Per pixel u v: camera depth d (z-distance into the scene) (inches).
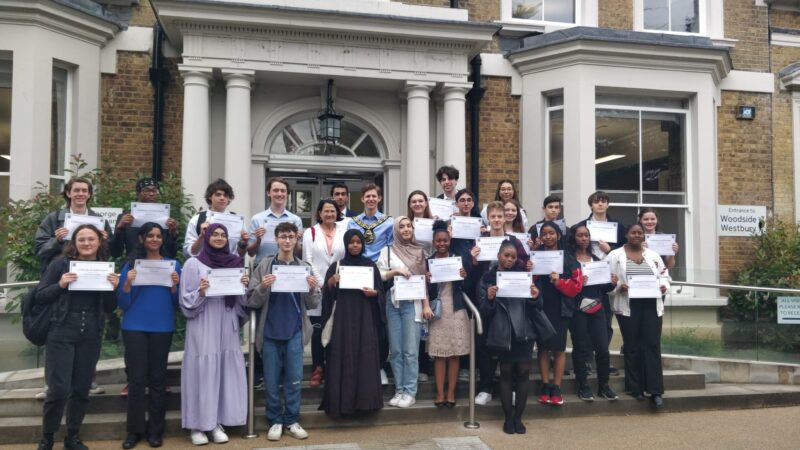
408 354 227.0
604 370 242.5
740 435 217.3
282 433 211.6
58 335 187.3
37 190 296.4
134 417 199.5
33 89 296.7
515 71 369.7
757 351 297.3
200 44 306.8
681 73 362.0
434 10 331.9
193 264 203.3
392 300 226.1
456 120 339.3
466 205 242.4
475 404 231.3
